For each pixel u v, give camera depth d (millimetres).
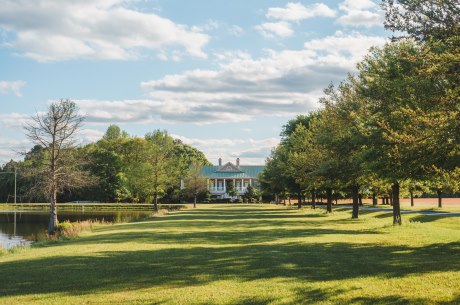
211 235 26000
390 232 26656
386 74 26141
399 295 10453
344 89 37906
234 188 127438
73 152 47094
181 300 10164
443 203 84438
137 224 38531
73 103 45812
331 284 11562
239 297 10367
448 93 15297
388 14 15242
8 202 123500
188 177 96000
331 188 53000
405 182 30359
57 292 11102
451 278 12180
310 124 50938
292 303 9891
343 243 20766
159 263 15031
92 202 115812
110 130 142875
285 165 64312
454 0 14602
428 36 14812
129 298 10406
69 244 23281
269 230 29344
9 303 10172
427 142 15586
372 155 24734
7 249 23453
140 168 75750
